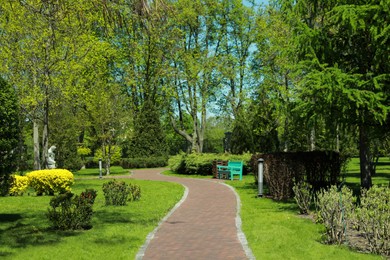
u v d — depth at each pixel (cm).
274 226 1040
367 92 1102
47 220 1200
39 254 785
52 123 3206
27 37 2250
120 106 3497
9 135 1168
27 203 1600
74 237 941
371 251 790
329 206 878
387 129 1316
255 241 880
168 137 6378
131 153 4588
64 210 1040
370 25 1147
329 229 880
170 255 768
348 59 1319
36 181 1875
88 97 2895
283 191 1568
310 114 1260
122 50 4206
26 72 2369
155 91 4784
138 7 721
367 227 810
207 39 4503
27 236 955
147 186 2253
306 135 2769
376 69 1200
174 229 1034
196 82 4312
